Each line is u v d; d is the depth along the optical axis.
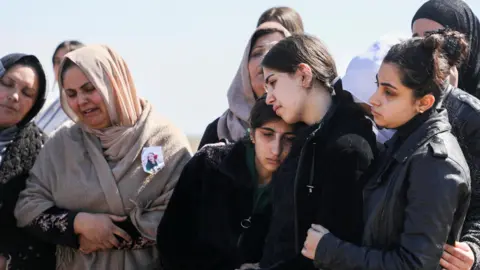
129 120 3.47
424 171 2.11
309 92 2.47
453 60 2.29
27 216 3.39
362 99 2.49
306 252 2.28
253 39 3.56
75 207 3.38
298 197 2.40
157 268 3.37
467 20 3.27
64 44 4.93
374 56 2.54
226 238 2.83
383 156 2.31
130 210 3.35
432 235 2.05
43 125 4.39
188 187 2.96
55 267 3.56
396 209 2.16
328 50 2.55
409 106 2.21
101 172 3.38
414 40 2.22
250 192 2.83
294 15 4.28
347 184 2.30
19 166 3.62
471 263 2.34
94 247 3.30
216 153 2.96
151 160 3.41
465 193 2.13
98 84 3.38
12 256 3.48
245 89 3.59
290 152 2.53
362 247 2.18
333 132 2.40
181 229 2.94
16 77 3.66
